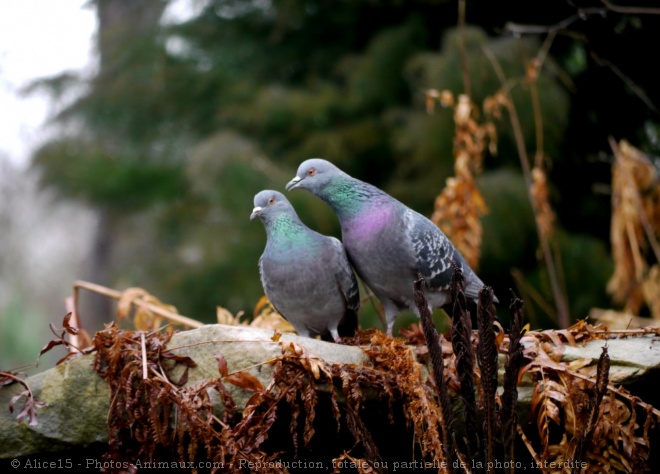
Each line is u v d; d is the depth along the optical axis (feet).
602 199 40.42
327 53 47.42
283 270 16.14
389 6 45.01
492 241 35.29
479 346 12.33
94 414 13.21
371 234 16.38
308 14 47.21
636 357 14.12
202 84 47.70
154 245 48.16
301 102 42.88
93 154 47.47
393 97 43.50
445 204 22.94
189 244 41.50
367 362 13.70
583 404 13.50
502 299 38.58
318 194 16.89
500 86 35.81
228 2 48.85
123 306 19.33
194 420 12.66
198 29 48.39
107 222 54.65
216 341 13.41
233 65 49.08
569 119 39.70
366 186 16.71
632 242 24.56
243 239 39.60
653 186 24.93
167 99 48.26
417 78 41.52
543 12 39.93
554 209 39.50
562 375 13.79
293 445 13.76
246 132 44.70
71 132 50.47
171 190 46.98
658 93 36.78
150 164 47.62
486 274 38.40
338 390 13.37
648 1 33.24
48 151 48.83
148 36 48.88
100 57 51.52
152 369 13.11
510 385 12.23
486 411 12.39
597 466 13.47
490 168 38.68
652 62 36.01
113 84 48.83
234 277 39.42
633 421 13.43
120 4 55.57
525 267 37.96
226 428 12.64
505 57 35.81
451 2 42.42
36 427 13.17
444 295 17.30
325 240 16.48
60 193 49.01
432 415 13.01
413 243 16.40
